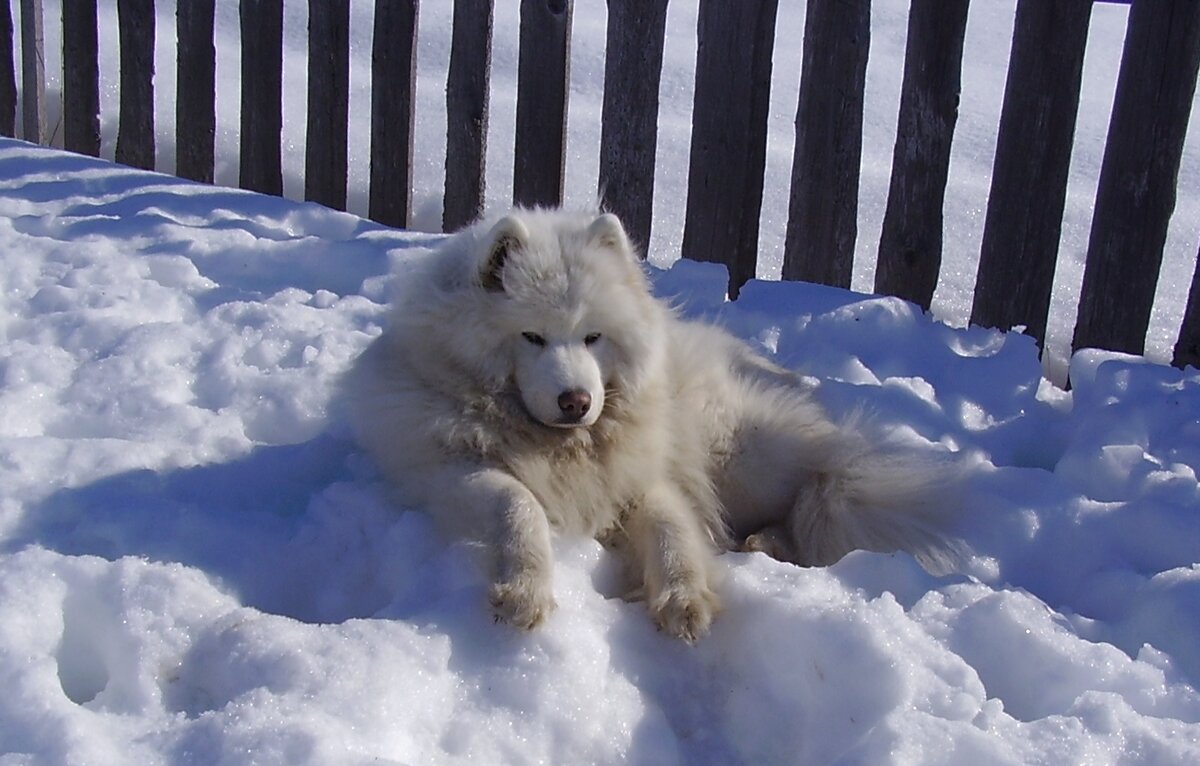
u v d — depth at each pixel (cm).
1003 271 516
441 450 346
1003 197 510
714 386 390
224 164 723
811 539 372
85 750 235
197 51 682
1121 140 484
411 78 615
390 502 347
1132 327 496
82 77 733
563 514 344
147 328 457
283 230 594
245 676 268
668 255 615
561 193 598
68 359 435
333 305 504
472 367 346
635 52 558
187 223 600
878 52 907
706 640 308
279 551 327
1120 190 488
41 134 773
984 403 459
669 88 820
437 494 336
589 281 339
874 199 671
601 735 276
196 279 531
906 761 249
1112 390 447
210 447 386
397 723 261
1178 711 277
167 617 285
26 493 339
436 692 272
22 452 358
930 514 366
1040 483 379
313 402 418
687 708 297
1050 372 512
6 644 266
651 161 568
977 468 392
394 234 593
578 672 282
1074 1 480
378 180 635
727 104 547
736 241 562
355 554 329
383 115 624
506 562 301
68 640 290
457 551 314
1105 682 284
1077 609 336
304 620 312
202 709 268
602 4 1005
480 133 601
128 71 706
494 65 850
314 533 335
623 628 306
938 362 484
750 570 328
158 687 271
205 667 275
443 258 363
